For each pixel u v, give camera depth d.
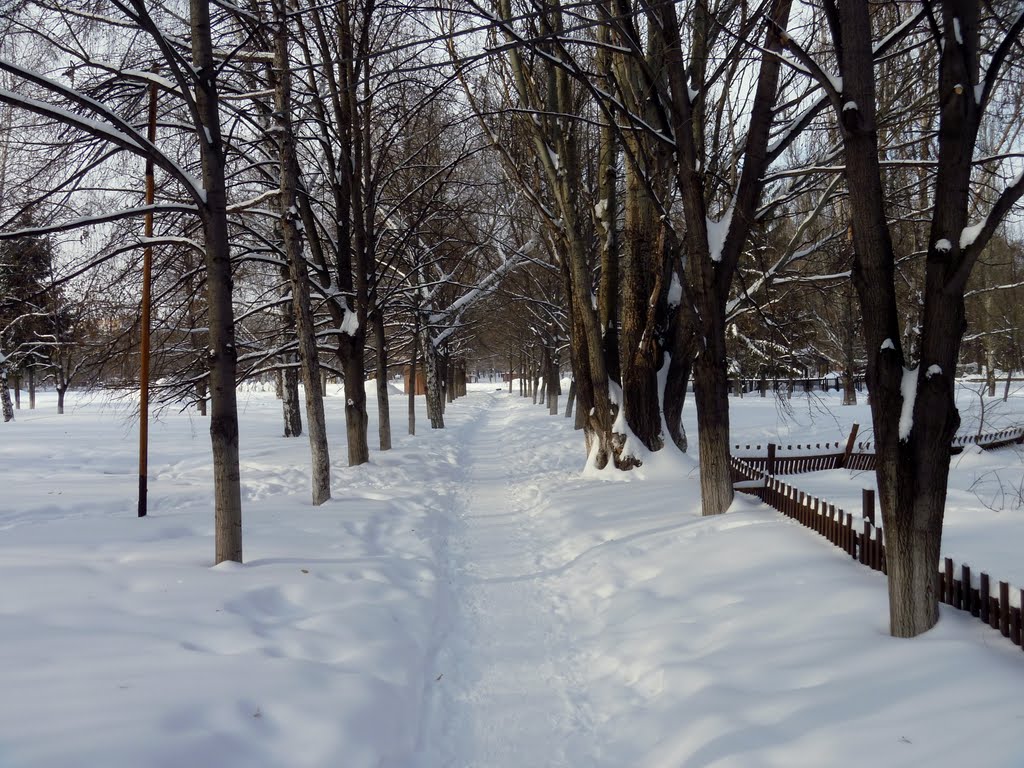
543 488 12.27
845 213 13.60
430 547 8.23
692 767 3.38
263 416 34.34
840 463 13.09
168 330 12.96
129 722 3.27
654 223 12.45
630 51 7.97
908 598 4.29
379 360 18.22
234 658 4.30
